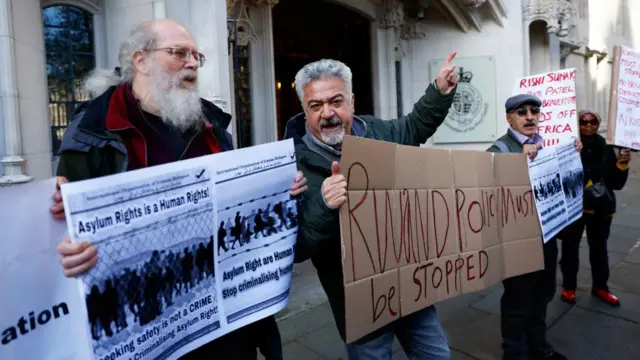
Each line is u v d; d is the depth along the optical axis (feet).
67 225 3.82
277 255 5.61
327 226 5.42
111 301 4.03
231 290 5.19
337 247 6.07
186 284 4.71
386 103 27.22
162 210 4.45
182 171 4.65
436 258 6.59
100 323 3.95
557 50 31.71
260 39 19.86
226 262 5.13
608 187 12.89
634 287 14.43
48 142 12.29
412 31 28.76
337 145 6.05
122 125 4.79
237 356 5.45
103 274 3.97
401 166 6.07
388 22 26.78
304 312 12.75
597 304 13.16
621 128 11.39
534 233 8.48
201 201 4.83
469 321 12.30
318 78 5.90
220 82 13.73
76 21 13.46
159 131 5.24
